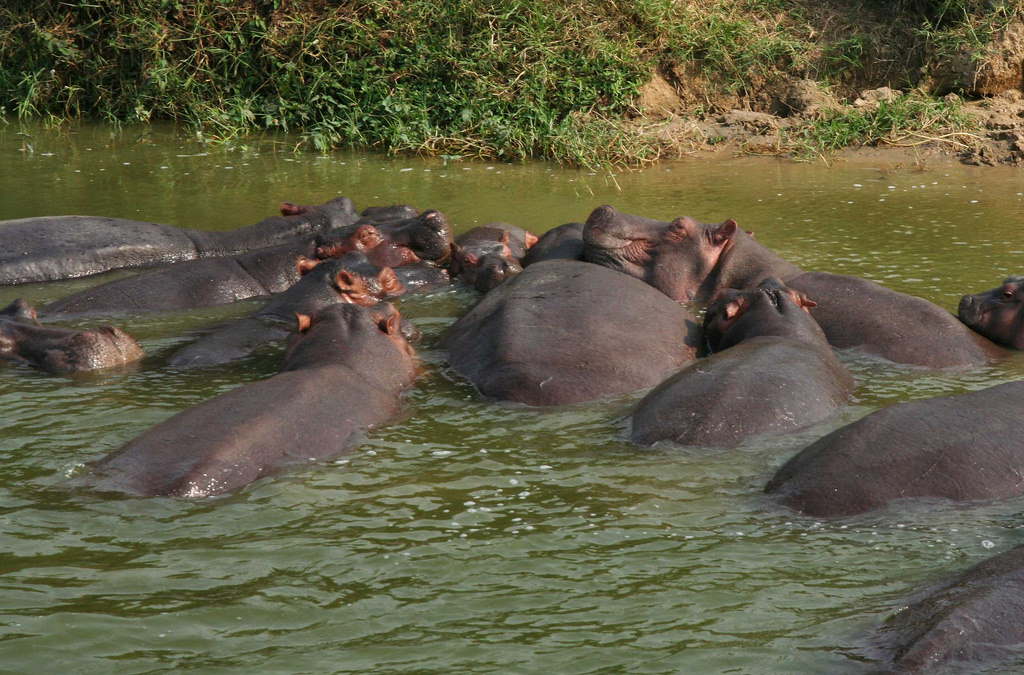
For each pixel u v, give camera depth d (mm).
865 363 12156
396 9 26109
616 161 22875
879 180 21281
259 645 6801
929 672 6168
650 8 26031
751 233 15172
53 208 19047
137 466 8789
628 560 7836
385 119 24547
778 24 27078
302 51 25703
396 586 7492
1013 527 8156
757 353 10711
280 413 9422
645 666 6562
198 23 26672
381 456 9508
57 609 7129
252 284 15164
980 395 9344
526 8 25891
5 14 28766
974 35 25344
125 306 14281
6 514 8352
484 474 9227
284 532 8172
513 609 7227
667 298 12953
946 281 14977
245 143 24688
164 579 7520
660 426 9797
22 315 12883
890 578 7523
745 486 8930
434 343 12766
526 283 12828
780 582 7504
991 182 21078
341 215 17312
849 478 8477
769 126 24516
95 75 27422
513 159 23250
